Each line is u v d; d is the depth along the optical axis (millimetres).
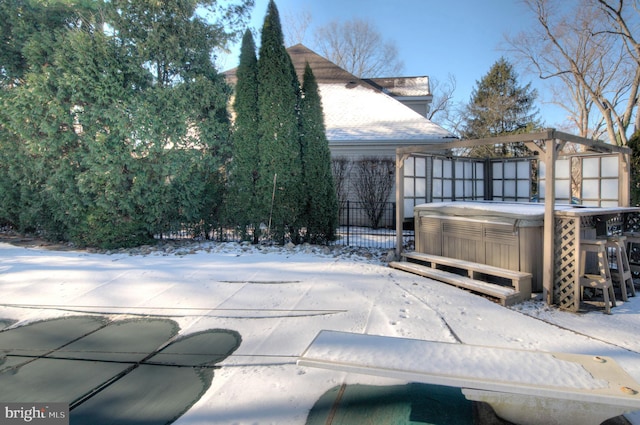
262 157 8133
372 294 5008
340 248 8094
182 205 8148
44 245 8281
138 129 7344
